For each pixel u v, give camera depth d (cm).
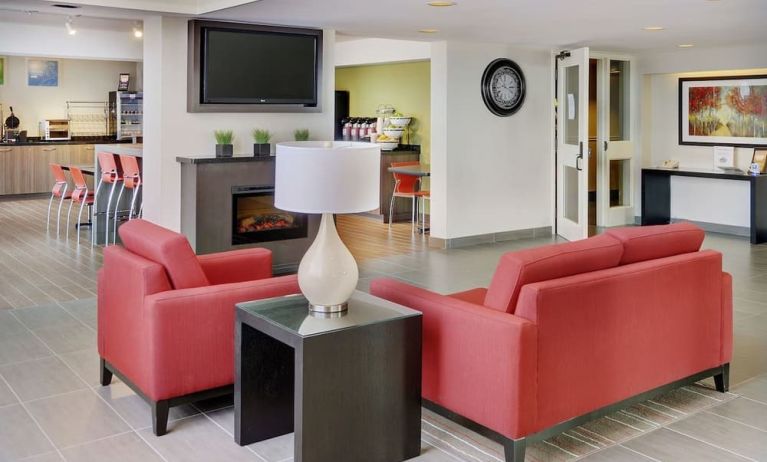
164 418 312
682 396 359
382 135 973
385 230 896
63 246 759
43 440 306
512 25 622
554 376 284
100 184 776
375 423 284
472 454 299
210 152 625
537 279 287
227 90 613
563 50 821
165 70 594
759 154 810
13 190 1141
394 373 287
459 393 294
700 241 356
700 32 671
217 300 319
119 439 308
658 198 914
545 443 306
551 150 848
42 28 950
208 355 319
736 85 842
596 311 296
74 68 1227
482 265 679
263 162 623
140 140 1242
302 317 285
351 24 622
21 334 455
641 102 925
